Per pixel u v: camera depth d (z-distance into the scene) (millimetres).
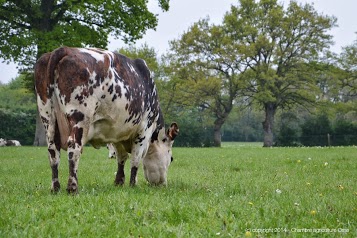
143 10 38250
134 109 8211
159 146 9773
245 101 59500
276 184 9570
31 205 6250
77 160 7215
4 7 36719
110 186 8883
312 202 6801
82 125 7211
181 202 6559
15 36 35031
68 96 7109
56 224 5062
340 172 12469
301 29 56062
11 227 4945
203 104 56875
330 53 55875
